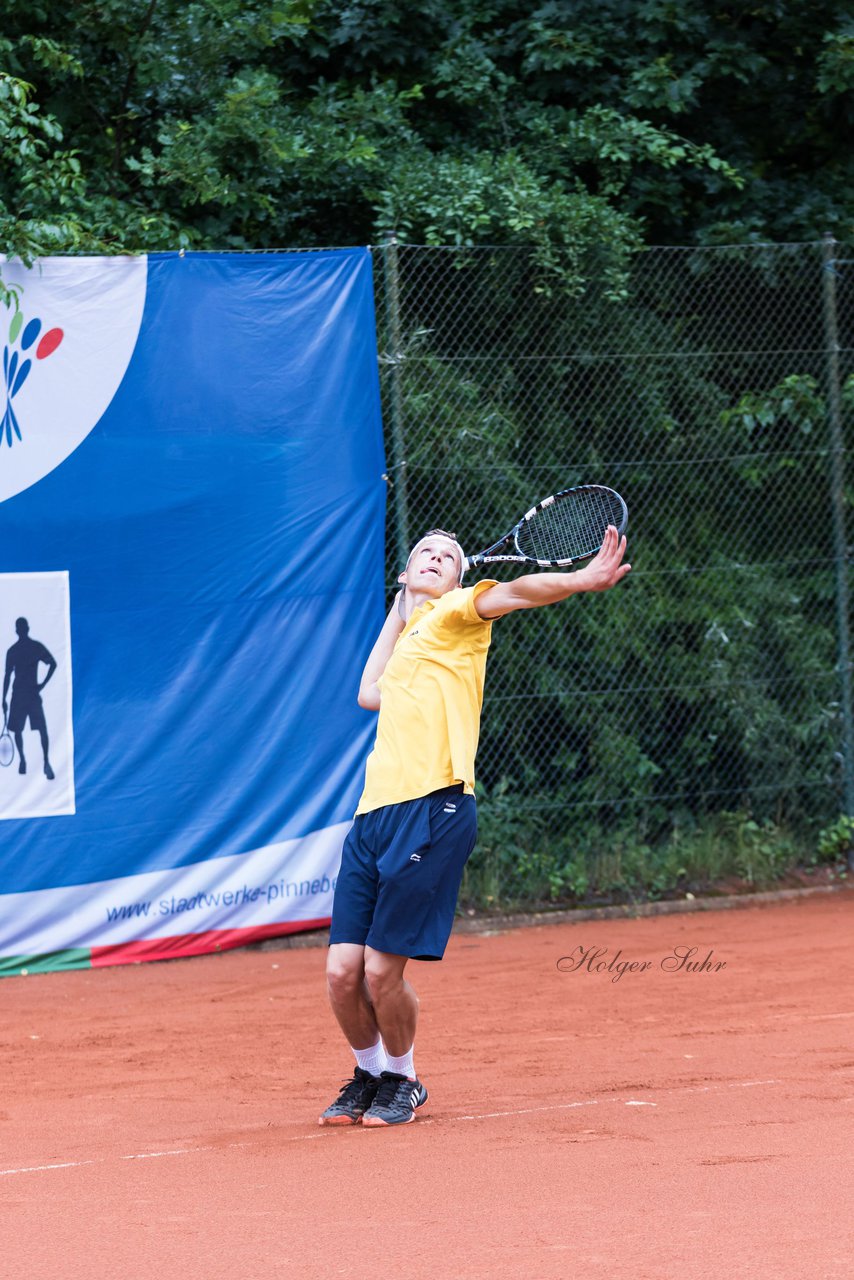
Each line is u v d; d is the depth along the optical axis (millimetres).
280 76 36844
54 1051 20875
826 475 33156
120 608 26828
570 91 36844
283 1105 17438
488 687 31312
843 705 32688
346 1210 12523
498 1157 14141
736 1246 11242
